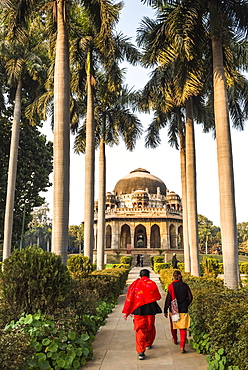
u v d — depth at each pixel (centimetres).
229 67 1250
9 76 2288
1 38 2172
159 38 1228
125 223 5338
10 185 2111
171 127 2231
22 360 437
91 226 1630
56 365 536
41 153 3134
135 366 593
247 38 1230
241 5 1175
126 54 1856
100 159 2219
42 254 725
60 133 1035
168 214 5453
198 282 1001
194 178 1620
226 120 1066
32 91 2511
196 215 1588
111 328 920
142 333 647
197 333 686
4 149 2914
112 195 6153
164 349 703
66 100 1063
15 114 2222
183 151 2000
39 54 2359
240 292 714
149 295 680
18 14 1170
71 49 1661
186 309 697
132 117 2266
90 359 634
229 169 1034
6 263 704
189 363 605
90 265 1301
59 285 698
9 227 2072
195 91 1215
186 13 1130
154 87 1680
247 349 438
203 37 1224
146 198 5950
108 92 1978
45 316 629
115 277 1388
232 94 1648
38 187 3131
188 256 1875
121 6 1305
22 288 675
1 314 612
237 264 991
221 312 538
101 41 1300
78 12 1655
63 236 988
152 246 5956
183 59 1150
